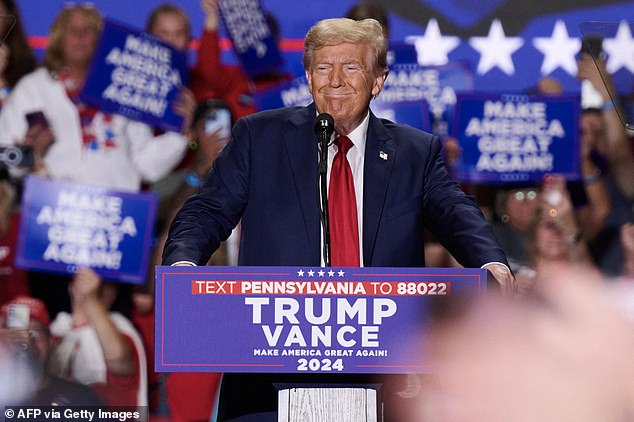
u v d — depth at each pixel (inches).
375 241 285.4
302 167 292.0
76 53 647.8
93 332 619.2
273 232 287.3
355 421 243.1
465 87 651.5
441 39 658.2
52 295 626.2
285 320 231.5
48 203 634.8
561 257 628.7
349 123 292.4
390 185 292.5
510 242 639.1
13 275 624.1
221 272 230.8
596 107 640.4
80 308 623.5
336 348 231.9
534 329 150.7
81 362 615.5
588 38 346.0
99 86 647.8
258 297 231.3
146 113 650.8
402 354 231.3
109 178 643.5
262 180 294.5
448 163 645.3
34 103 644.7
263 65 655.8
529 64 657.0
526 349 151.6
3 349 609.9
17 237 628.7
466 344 193.0
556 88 652.7
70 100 647.1
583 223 635.5
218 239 293.4
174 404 611.5
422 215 298.7
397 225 288.7
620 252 628.1
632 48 343.0
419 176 297.6
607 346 141.7
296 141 296.7
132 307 631.8
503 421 157.6
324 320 232.1
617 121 633.0
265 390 260.4
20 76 645.9
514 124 645.3
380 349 231.6
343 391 244.2
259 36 655.8
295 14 658.8
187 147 652.1
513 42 657.6
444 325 229.5
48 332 618.2
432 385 235.3
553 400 144.6
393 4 659.4
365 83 289.3
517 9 658.2
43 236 631.8
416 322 231.1
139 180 646.5
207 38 656.4
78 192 638.5
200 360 229.9
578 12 658.2
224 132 650.8
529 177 644.7
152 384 617.6
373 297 231.8
